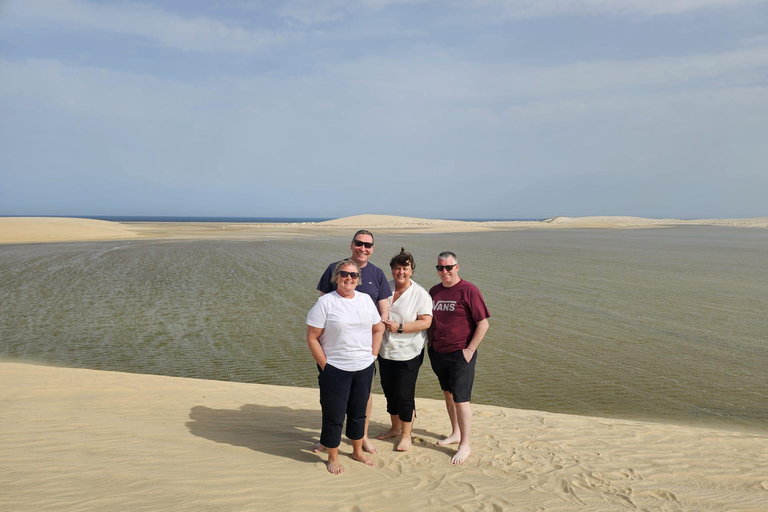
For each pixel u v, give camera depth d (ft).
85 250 109.91
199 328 42.70
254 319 46.06
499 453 16.55
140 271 76.33
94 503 10.45
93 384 23.94
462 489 13.42
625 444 18.03
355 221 395.34
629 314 48.83
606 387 29.22
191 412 20.29
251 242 140.97
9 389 21.80
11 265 81.71
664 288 64.03
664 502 13.15
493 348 37.27
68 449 14.23
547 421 21.16
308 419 20.48
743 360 34.37
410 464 15.28
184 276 71.72
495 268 84.53
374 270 15.58
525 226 357.61
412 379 16.25
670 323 45.11
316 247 123.65
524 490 13.53
